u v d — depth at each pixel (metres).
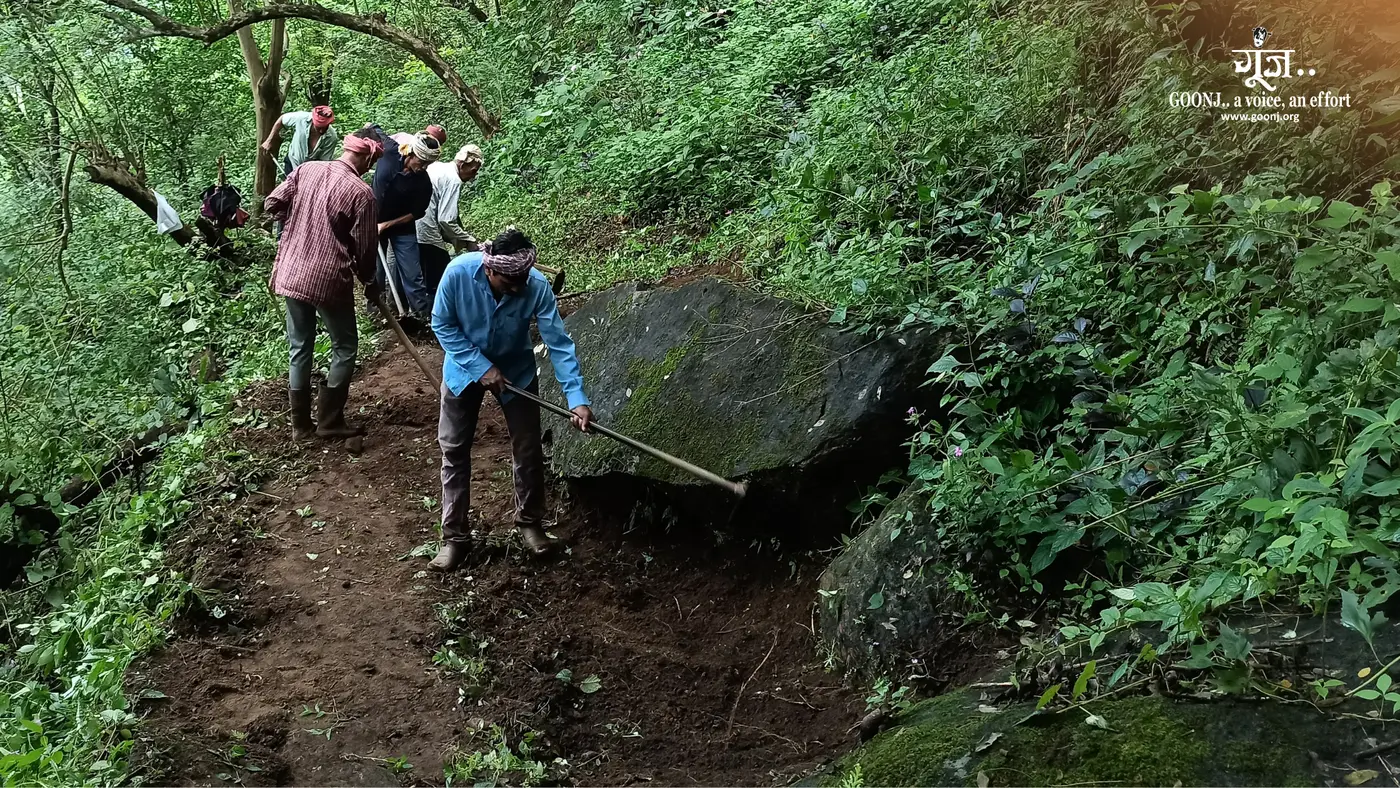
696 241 7.78
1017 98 6.42
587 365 6.36
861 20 9.31
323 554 5.57
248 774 4.01
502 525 5.86
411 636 4.89
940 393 4.90
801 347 5.32
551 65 13.83
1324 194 4.75
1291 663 3.16
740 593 5.34
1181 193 4.51
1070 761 3.12
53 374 8.37
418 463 6.52
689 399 5.60
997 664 4.00
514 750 4.29
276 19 11.97
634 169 8.90
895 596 4.36
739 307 5.75
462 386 5.21
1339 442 3.47
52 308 9.12
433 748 4.23
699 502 5.43
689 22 11.70
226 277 9.55
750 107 8.62
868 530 4.69
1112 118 5.83
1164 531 3.94
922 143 6.44
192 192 14.55
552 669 4.84
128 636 4.76
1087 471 4.12
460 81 12.88
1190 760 2.98
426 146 7.96
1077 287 4.92
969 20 7.94
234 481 6.21
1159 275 4.93
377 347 8.08
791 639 4.90
